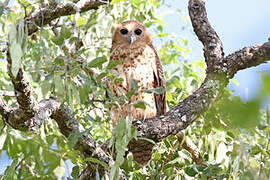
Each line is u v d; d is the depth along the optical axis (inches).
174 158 377.4
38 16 323.6
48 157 331.9
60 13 328.5
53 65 266.1
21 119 306.3
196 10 354.9
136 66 466.9
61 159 331.9
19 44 224.7
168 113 333.4
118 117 429.7
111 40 496.4
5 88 429.4
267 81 158.4
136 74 463.8
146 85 463.2
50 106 323.0
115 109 428.8
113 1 379.2
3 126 332.2
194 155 379.2
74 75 263.6
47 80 257.4
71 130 330.0
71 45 282.0
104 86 284.2
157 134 327.3
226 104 187.5
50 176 327.9
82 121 398.9
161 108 464.1
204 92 327.9
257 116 169.2
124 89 443.2
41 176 329.7
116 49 481.7
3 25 403.9
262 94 160.2
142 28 491.8
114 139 260.4
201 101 326.6
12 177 322.0
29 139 334.0
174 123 327.9
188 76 488.7
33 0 385.1
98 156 323.6
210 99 325.4
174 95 446.0
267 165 297.7
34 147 331.9
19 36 226.4
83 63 269.3
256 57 318.7
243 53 322.3
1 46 391.9
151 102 458.9
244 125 173.6
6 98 394.6
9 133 331.3
